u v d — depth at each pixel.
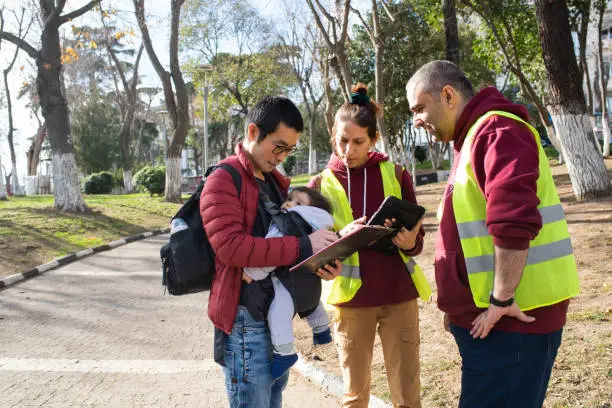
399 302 2.93
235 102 39.66
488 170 2.04
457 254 2.28
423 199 19.30
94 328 6.27
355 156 2.95
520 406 2.14
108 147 46.91
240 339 2.34
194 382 4.55
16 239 12.67
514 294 2.04
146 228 16.47
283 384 2.61
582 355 4.00
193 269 2.29
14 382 4.56
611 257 7.08
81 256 11.84
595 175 11.34
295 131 2.38
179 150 23.95
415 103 2.42
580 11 21.34
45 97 17.44
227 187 2.29
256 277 2.32
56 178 17.70
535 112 34.38
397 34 19.55
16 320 6.69
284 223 2.36
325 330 2.68
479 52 21.12
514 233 1.92
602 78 26.95
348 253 2.39
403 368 2.96
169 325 6.39
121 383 4.53
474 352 2.22
